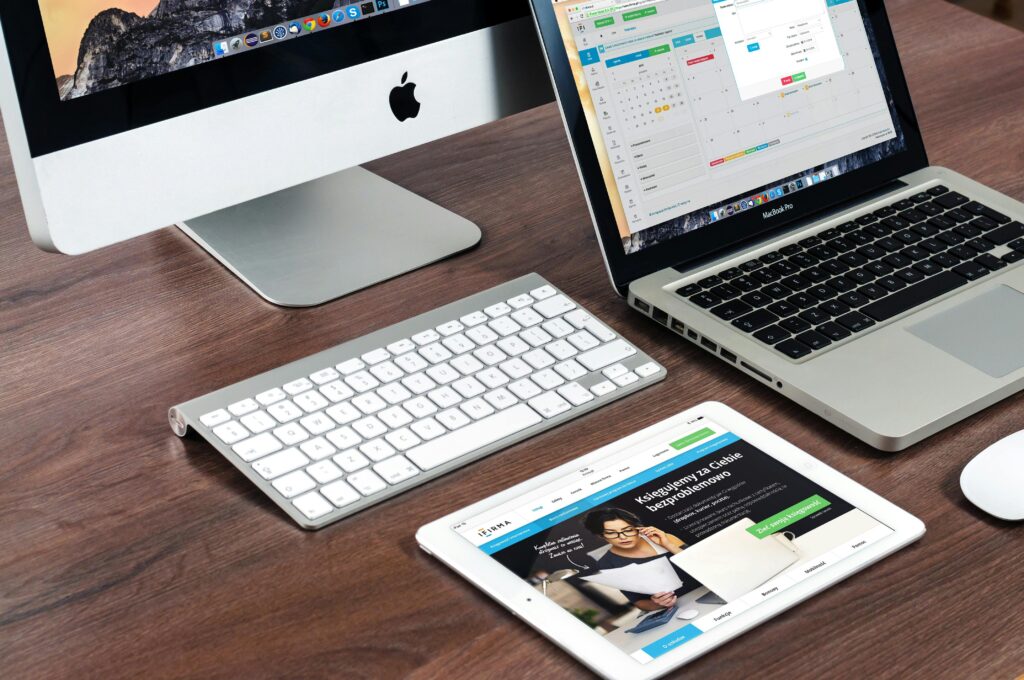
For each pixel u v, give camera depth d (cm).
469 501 76
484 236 107
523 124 129
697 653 64
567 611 67
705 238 98
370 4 95
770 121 103
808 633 66
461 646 65
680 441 81
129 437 82
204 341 92
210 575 70
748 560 70
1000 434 82
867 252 99
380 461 78
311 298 96
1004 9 278
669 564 70
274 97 92
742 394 87
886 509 74
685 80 98
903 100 111
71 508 76
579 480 77
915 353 87
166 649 65
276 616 68
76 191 84
